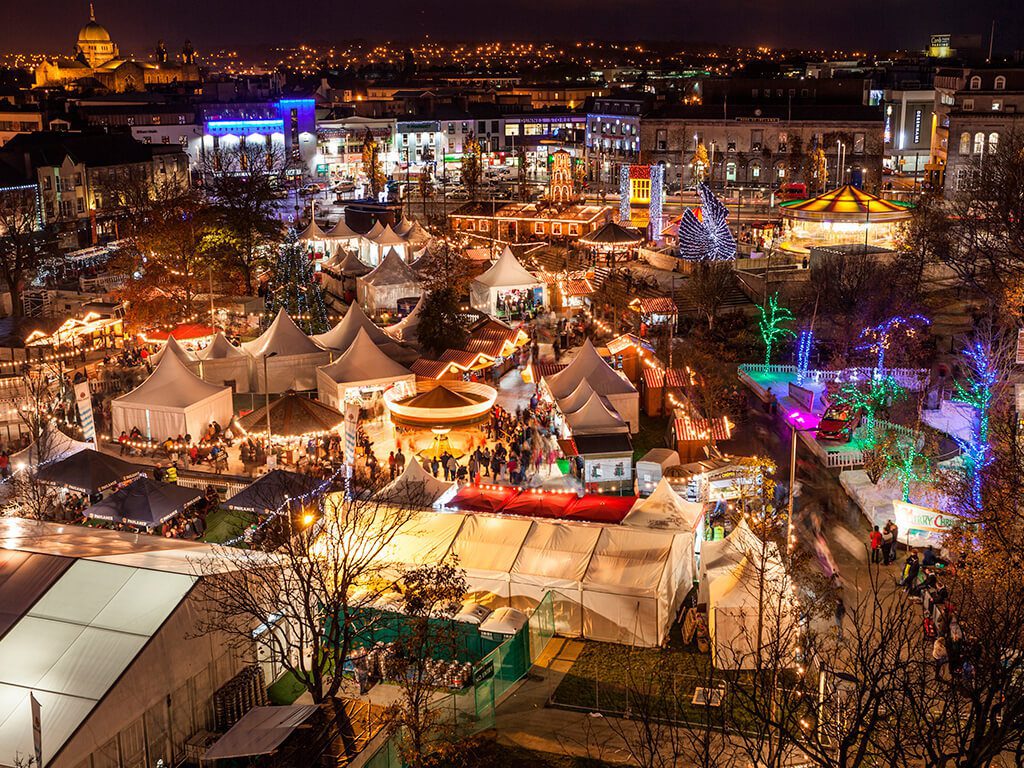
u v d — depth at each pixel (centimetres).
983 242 8056
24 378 6081
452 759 2912
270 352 6762
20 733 2788
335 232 11438
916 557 3744
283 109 18475
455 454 5659
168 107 18112
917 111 17175
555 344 7469
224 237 9569
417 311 7556
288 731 2830
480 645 3488
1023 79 12850
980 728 1825
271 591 3234
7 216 10350
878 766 2222
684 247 9738
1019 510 3419
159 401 5812
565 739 3080
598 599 3688
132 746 2959
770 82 15662
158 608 3119
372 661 3441
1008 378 4928
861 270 7988
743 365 6881
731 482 4603
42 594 3206
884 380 5869
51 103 17838
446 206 15288
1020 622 2102
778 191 14262
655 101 17012
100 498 4838
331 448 5569
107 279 9781
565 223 11956
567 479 5228
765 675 2466
